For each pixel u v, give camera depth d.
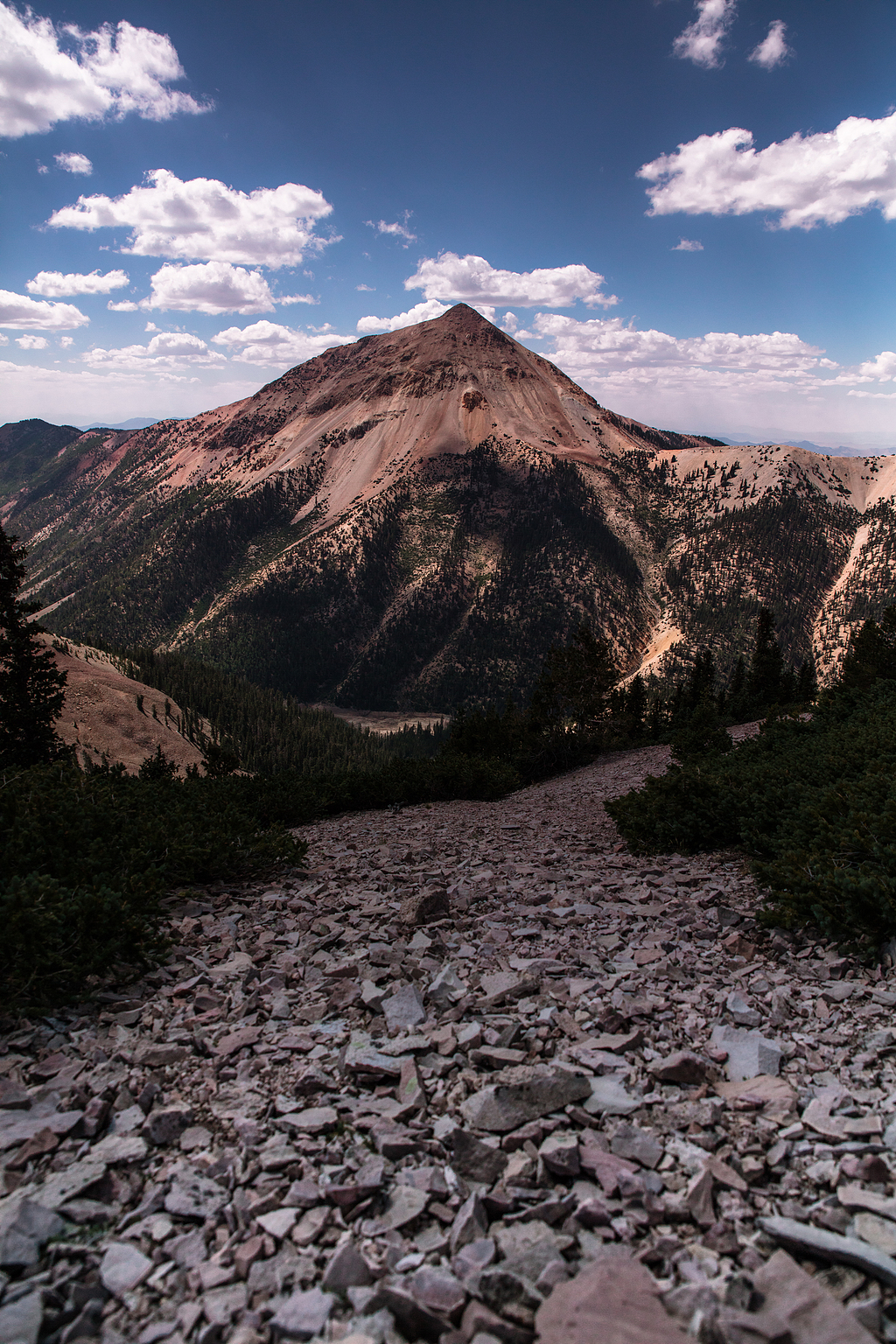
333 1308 2.60
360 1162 3.52
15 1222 2.97
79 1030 5.23
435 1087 4.27
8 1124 3.84
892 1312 2.50
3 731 30.52
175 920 8.23
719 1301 2.55
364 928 7.84
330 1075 4.44
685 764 20.45
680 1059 4.30
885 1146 3.45
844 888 6.33
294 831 17.20
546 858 12.19
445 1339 2.42
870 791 9.59
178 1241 2.95
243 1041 4.92
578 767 41.53
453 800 25.25
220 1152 3.65
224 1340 2.47
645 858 11.92
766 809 10.84
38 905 5.83
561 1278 2.70
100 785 12.79
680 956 6.63
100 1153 3.59
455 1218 3.09
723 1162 3.44
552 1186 3.31
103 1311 2.61
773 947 6.76
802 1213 3.04
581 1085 4.09
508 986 5.79
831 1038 4.73
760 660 77.06
